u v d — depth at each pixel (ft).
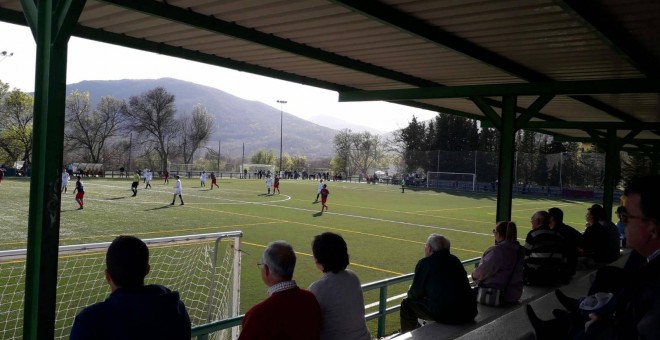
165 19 17.30
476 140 224.74
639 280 5.45
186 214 72.18
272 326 9.56
